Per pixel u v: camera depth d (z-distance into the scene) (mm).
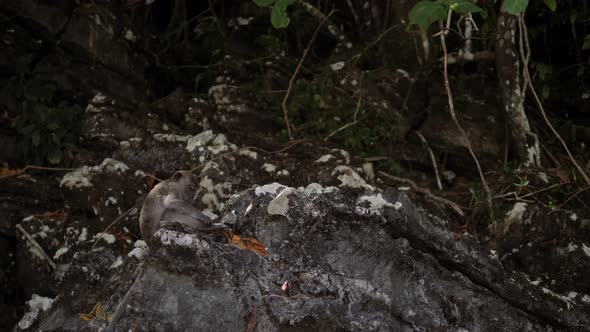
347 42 9344
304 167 7215
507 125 8438
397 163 8141
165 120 8180
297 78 8828
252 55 8969
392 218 5152
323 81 8461
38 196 7551
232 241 4801
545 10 9344
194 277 4641
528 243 6859
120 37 8617
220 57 9031
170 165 7352
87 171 7168
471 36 8969
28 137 7883
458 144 8383
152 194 5043
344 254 5020
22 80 8070
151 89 8953
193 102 8133
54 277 6574
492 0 9133
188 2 9961
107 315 4859
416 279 5188
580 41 9398
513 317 5477
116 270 5480
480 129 8508
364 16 9609
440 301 5234
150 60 8977
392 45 9023
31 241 6922
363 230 5090
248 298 4621
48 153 7863
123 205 7074
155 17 9805
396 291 5066
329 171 7062
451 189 8086
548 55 9305
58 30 8227
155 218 4961
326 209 5043
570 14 9148
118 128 7742
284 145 7684
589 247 6816
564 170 8172
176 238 4656
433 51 8945
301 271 4863
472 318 5340
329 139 8023
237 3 9727
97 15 8406
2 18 8102
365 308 4758
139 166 7406
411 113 8523
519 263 6871
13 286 7047
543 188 7605
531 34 9258
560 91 9203
